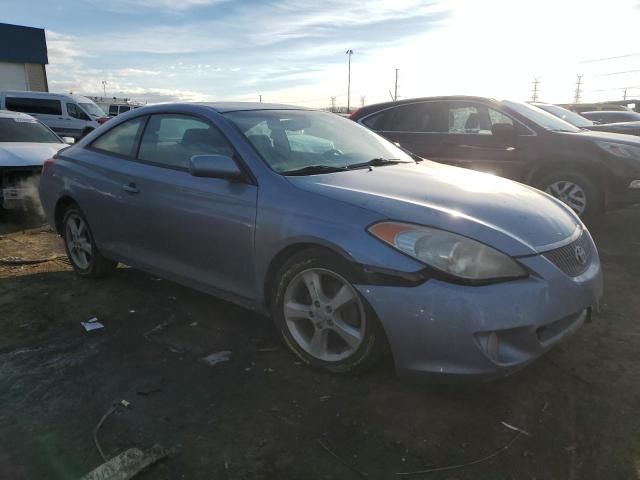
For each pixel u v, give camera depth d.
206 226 3.35
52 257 5.32
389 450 2.33
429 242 2.51
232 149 3.35
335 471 2.21
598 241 5.82
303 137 3.70
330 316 2.83
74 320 3.73
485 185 3.28
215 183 3.32
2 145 7.39
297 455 2.31
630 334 3.42
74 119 18.77
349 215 2.73
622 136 6.35
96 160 4.28
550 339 2.60
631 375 2.92
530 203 3.07
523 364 2.51
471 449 2.34
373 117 7.43
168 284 4.45
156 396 2.76
